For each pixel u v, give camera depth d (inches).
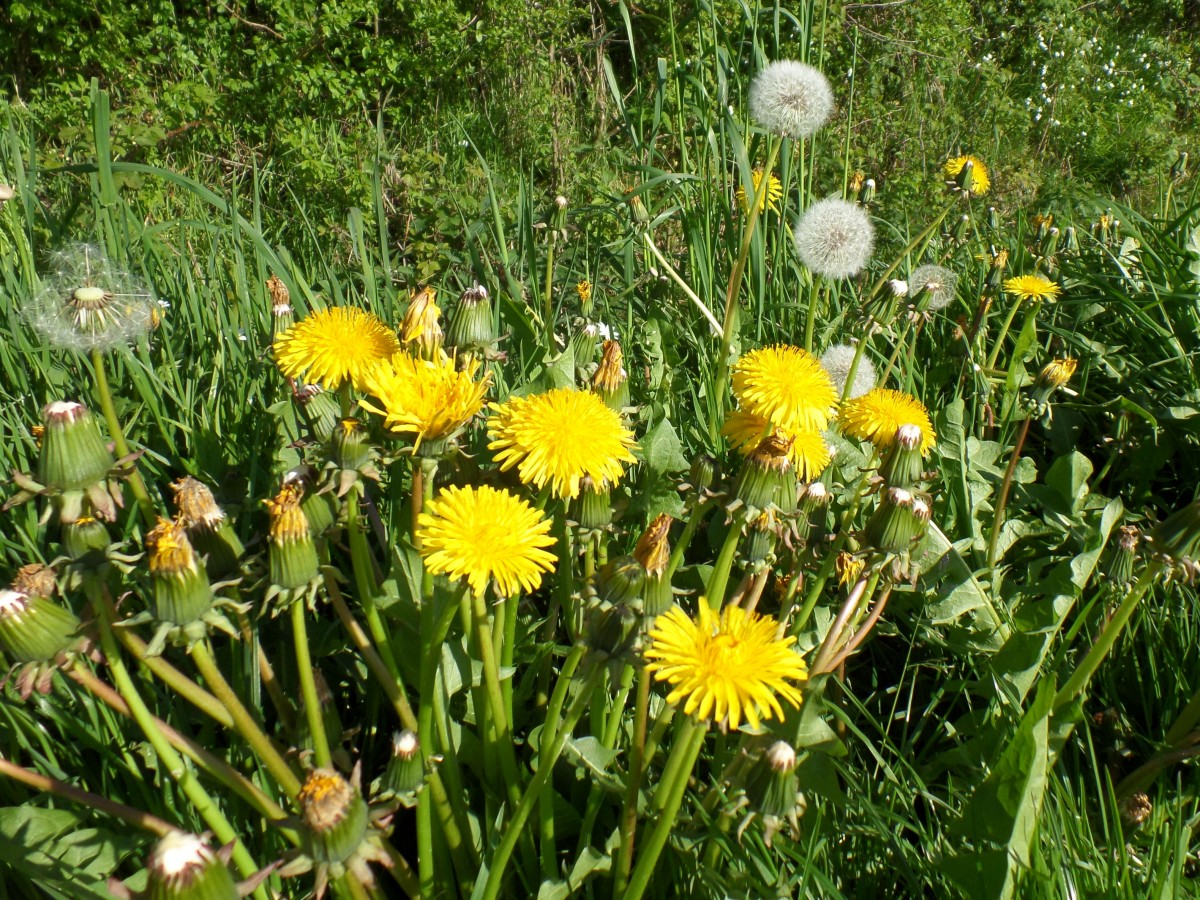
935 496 20.1
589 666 10.2
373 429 11.9
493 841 12.3
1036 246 31.7
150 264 22.8
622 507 13.9
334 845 8.9
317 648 14.8
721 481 12.9
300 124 46.6
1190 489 23.3
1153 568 13.0
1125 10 83.0
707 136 25.2
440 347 13.2
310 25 52.4
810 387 13.7
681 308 27.7
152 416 18.8
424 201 38.3
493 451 16.3
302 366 12.6
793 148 27.6
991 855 11.5
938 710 17.1
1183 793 15.0
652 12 55.7
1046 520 19.8
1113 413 24.6
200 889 7.9
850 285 28.8
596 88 52.8
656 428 17.0
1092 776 15.5
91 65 52.0
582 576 16.0
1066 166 62.7
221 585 10.5
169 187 37.8
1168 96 76.3
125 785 13.2
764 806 9.9
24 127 32.2
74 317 11.7
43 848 11.3
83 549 10.1
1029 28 73.1
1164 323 26.5
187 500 11.5
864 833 12.9
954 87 61.3
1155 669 16.7
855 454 19.6
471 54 54.3
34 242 23.5
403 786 10.9
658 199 31.8
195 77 50.6
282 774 10.6
